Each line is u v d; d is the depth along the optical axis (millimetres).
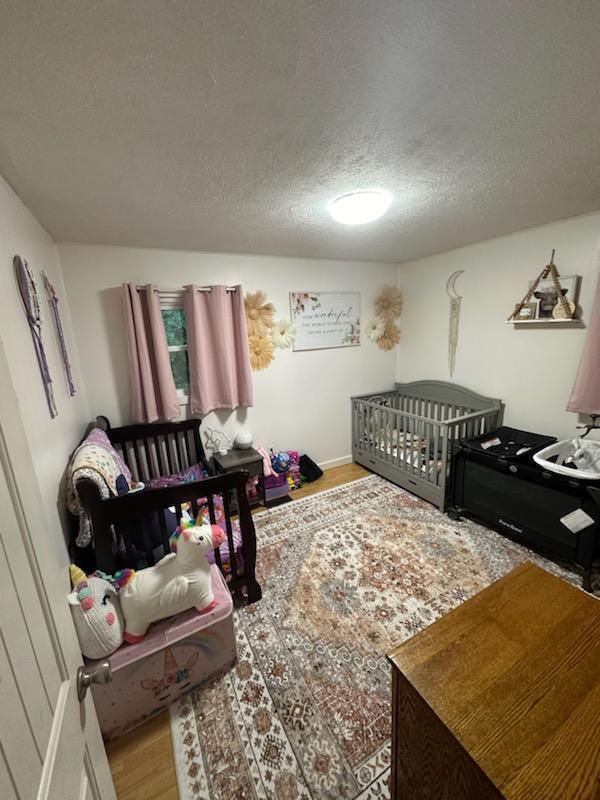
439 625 841
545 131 1191
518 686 692
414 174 1501
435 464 2703
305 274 3195
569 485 1876
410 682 707
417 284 3494
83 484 1422
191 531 1368
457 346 3176
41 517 650
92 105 946
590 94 995
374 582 1969
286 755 1182
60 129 1051
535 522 2092
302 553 2250
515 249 2574
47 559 645
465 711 650
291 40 759
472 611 879
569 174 1549
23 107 935
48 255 2045
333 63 833
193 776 1138
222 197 1655
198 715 1320
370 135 1178
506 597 919
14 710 449
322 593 1902
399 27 740
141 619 1278
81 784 630
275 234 2328
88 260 2387
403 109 1041
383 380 3840
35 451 1226
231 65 825
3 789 395
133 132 1090
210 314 2725
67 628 698
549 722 627
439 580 1964
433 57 832
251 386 2924
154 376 2627
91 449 1728
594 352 2096
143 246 2506
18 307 1285
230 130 1109
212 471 2766
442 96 986
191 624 1353
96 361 2498
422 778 745
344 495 3033
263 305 2998
